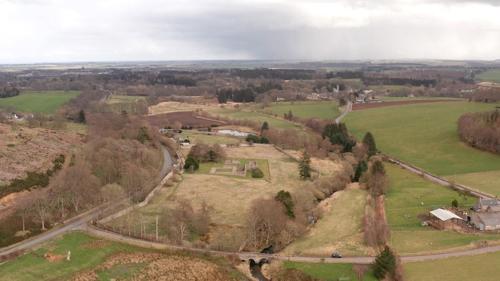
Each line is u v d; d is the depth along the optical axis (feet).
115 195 422.41
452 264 315.37
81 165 449.89
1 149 475.31
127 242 345.51
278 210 375.04
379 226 376.48
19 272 289.74
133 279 301.02
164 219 389.80
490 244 346.74
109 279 298.35
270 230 363.76
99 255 323.78
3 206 378.32
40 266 300.40
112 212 399.24
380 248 347.15
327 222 407.03
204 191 481.87
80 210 399.24
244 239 363.15
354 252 341.82
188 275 309.63
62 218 377.30
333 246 353.10
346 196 479.00
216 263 327.47
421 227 391.86
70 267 304.30
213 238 366.22
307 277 309.63
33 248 321.73
